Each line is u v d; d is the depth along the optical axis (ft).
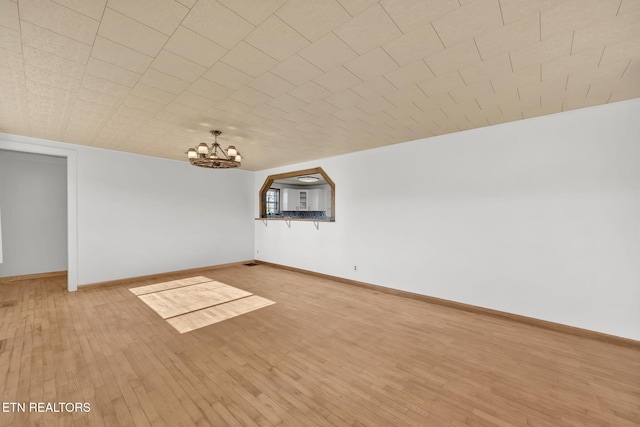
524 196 10.69
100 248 15.67
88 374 7.22
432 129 11.86
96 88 7.85
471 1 4.58
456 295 12.45
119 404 6.09
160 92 8.11
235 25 5.19
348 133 12.35
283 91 8.04
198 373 7.32
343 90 7.98
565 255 9.90
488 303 11.59
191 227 19.66
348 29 5.34
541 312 10.37
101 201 15.69
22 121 10.82
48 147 13.83
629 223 8.85
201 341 9.15
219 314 11.57
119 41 5.67
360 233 16.15
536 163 10.41
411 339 9.36
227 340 9.23
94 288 15.37
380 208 15.20
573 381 7.01
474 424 5.58
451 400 6.31
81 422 5.54
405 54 6.21
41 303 12.82
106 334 9.59
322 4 4.65
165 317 11.20
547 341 9.21
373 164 15.47
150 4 4.63
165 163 18.30
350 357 8.18
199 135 12.64
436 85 7.73
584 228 9.55
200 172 20.15
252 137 12.92
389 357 8.19
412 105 9.17
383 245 15.06
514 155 10.87
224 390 6.63
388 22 5.13
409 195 13.99
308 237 19.19
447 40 5.69
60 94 8.27
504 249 11.18
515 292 10.93
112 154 16.03
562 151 9.90
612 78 7.32
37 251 17.74
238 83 7.54
